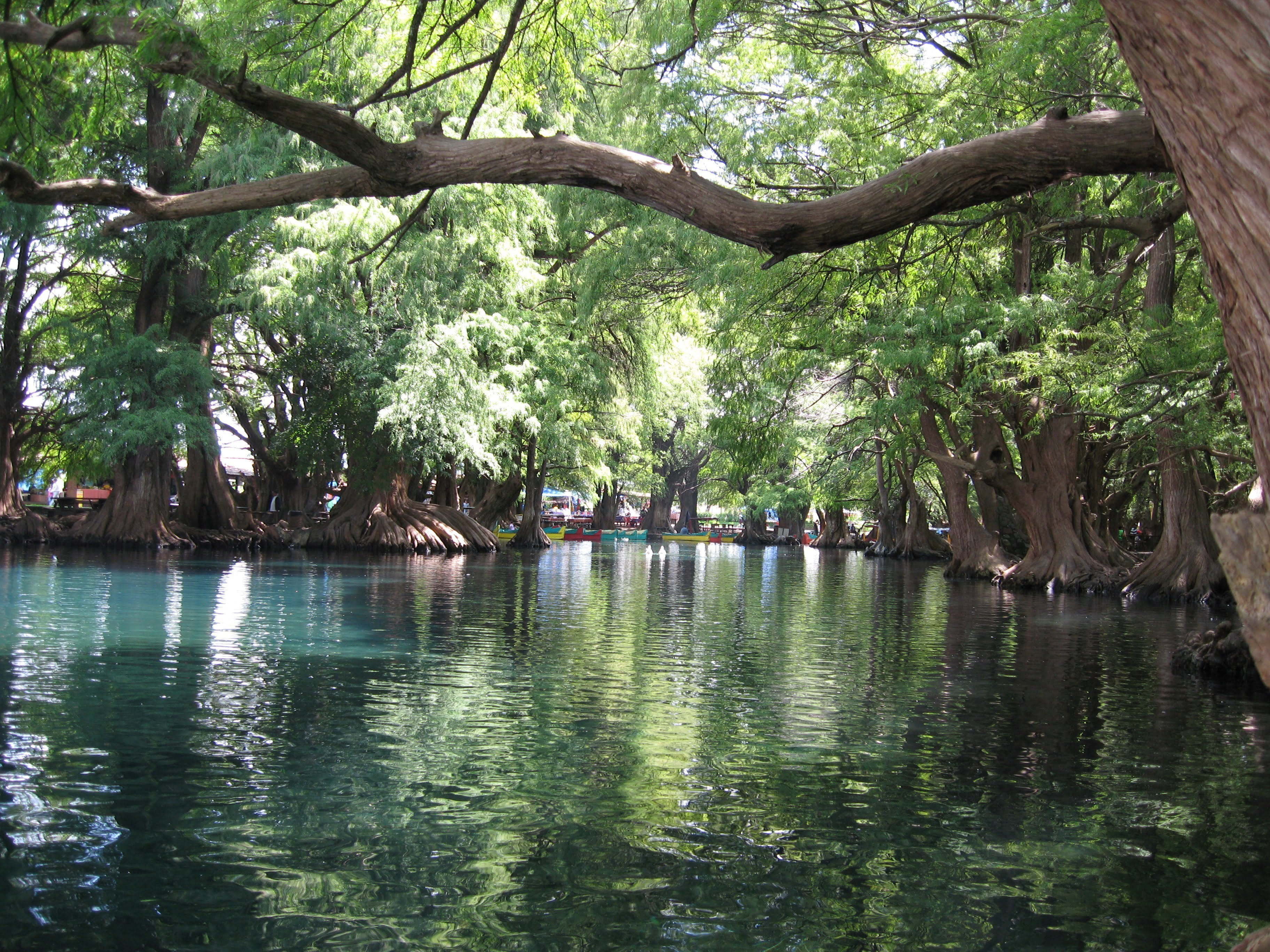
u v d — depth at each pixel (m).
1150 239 7.61
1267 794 7.72
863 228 5.11
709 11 10.73
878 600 25.69
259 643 14.39
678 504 99.69
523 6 7.04
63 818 6.47
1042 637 17.80
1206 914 5.38
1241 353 2.58
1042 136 4.76
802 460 61.88
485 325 37.25
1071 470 30.34
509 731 9.27
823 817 6.93
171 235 35.19
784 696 11.39
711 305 29.20
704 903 5.40
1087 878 5.89
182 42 5.33
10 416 38.94
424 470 40.56
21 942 4.73
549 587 26.67
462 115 29.53
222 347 46.38
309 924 5.01
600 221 34.25
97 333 37.56
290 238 33.97
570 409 42.88
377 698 10.65
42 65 7.02
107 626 15.71
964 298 22.14
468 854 6.06
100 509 37.44
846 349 22.16
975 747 9.13
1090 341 22.66
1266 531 2.66
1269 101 2.39
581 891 5.52
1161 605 25.19
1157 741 9.56
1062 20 12.09
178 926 4.95
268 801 6.97
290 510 46.72
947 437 36.50
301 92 7.71
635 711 10.31
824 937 5.01
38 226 34.62
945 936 5.05
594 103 27.50
